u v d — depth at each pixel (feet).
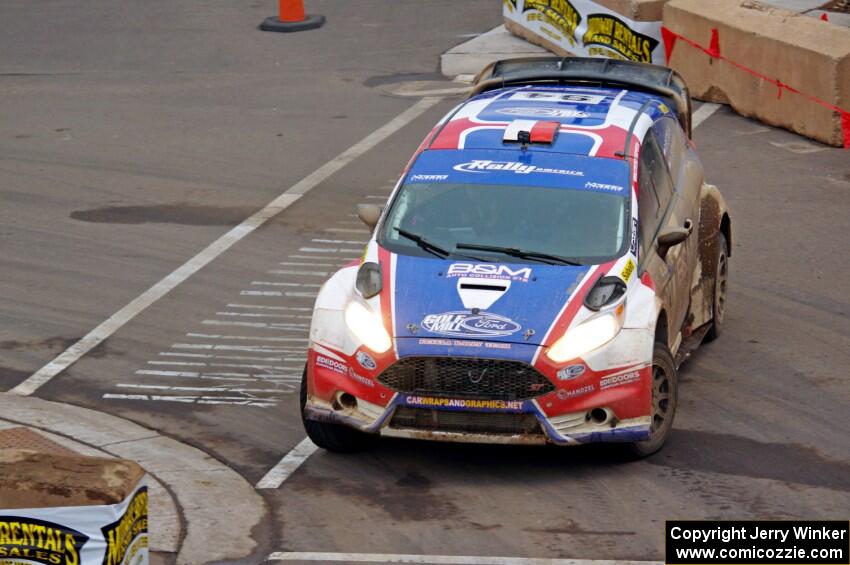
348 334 90.07
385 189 168.14
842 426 97.91
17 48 253.65
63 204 164.86
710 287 114.11
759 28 191.72
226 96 217.77
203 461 95.45
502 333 86.84
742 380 107.45
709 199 114.93
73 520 59.26
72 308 130.11
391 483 90.48
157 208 162.71
